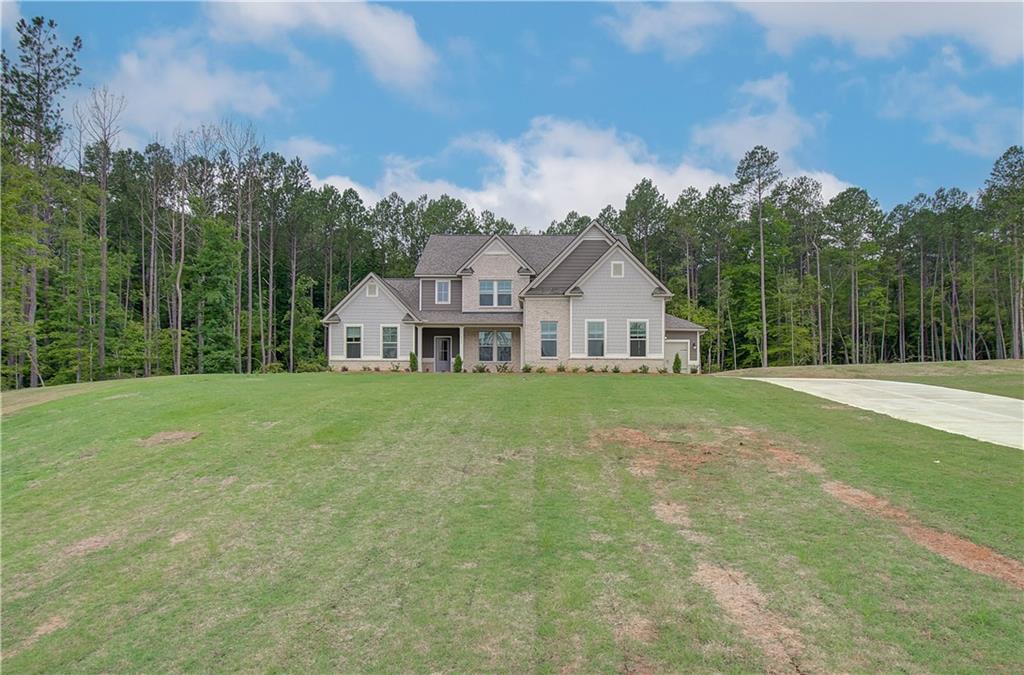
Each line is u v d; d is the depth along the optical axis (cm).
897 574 502
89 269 3350
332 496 723
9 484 808
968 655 389
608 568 523
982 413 1242
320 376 2016
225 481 788
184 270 3753
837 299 5497
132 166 4544
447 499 704
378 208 6084
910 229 5619
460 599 475
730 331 5031
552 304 2577
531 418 1134
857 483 742
